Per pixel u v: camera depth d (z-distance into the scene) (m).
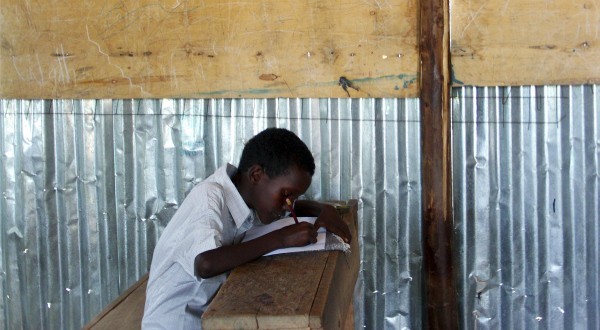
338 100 3.16
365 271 3.25
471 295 3.16
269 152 2.04
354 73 3.08
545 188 3.06
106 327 2.44
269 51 3.14
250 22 3.14
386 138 3.14
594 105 2.98
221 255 1.82
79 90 3.33
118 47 3.26
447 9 2.95
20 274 3.56
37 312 3.57
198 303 2.02
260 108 3.22
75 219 3.46
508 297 3.14
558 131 3.02
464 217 3.13
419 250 3.18
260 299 1.53
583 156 3.02
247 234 2.20
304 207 2.54
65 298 3.53
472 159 3.09
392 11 3.02
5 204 3.52
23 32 3.34
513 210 3.09
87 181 3.43
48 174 3.45
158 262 2.04
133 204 3.40
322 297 1.53
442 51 2.95
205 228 1.86
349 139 3.18
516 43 2.94
